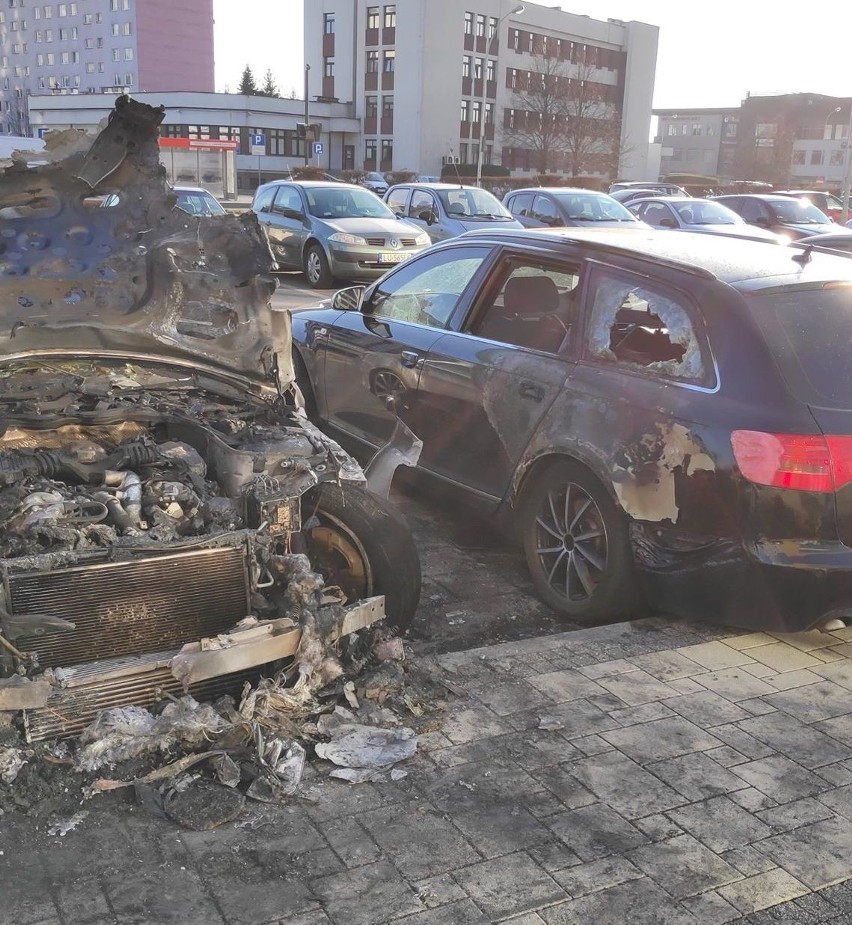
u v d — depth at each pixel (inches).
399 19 2498.8
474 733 137.9
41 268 164.9
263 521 139.1
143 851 111.2
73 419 148.5
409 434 167.0
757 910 106.0
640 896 107.3
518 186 2137.1
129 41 4773.6
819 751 136.3
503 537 229.0
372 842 114.6
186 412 160.7
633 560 168.1
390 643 150.5
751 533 151.6
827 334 162.4
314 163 2623.0
